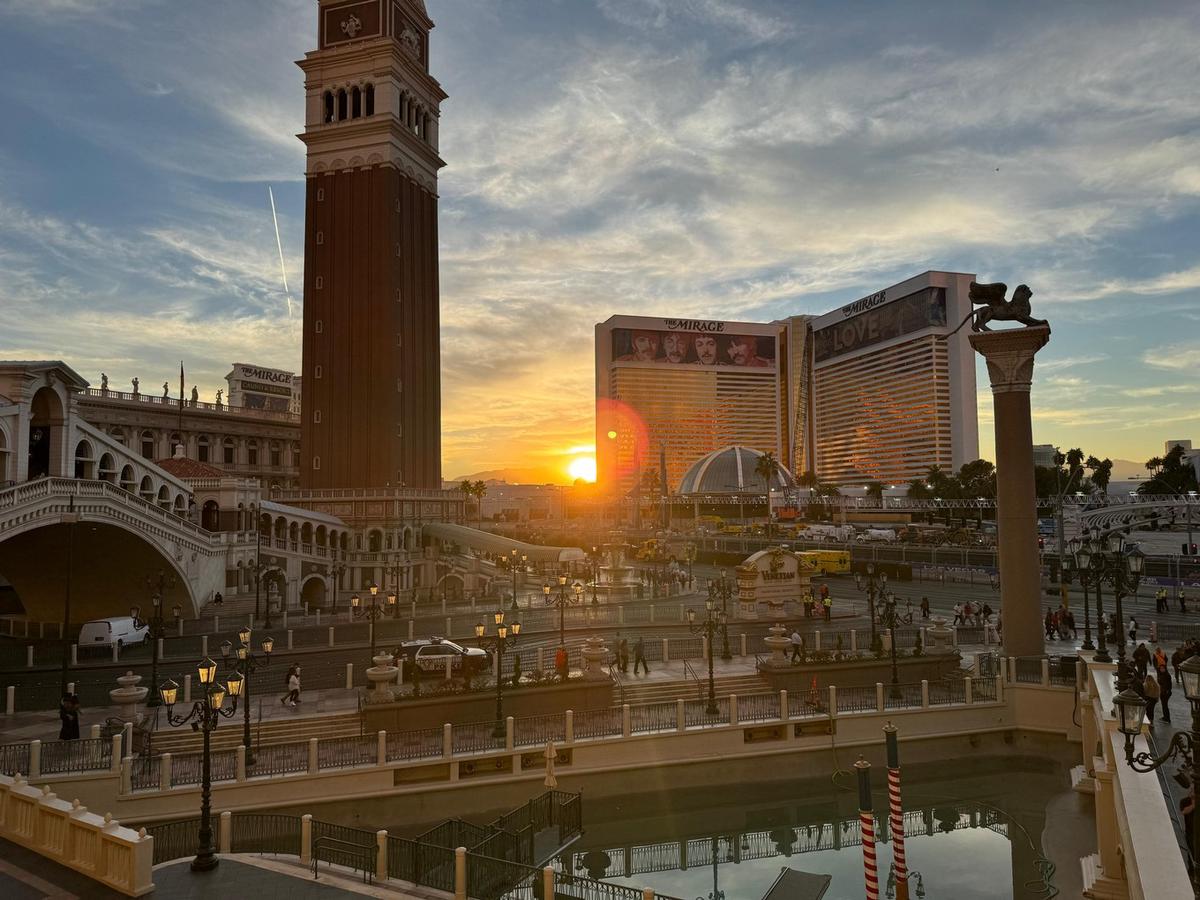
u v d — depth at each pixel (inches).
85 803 1043.3
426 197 4411.9
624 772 1277.1
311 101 4128.9
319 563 3063.5
